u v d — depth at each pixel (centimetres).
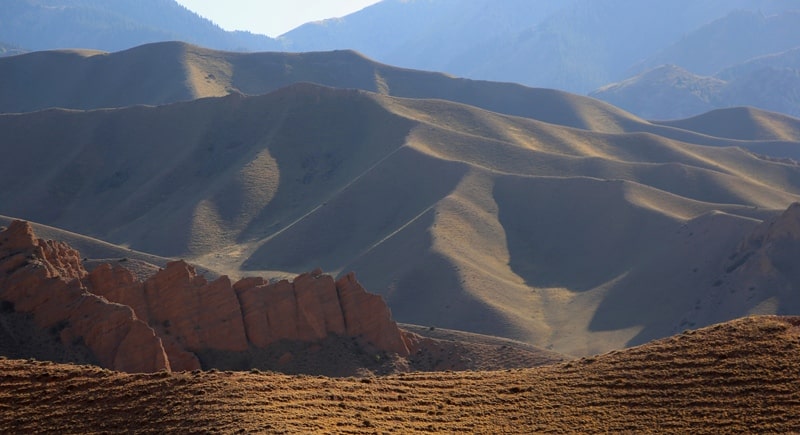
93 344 11144
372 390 6812
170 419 6138
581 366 7194
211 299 12206
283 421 5819
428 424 6138
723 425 5991
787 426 5897
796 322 7194
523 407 6481
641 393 6506
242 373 7038
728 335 7050
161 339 11662
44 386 6850
